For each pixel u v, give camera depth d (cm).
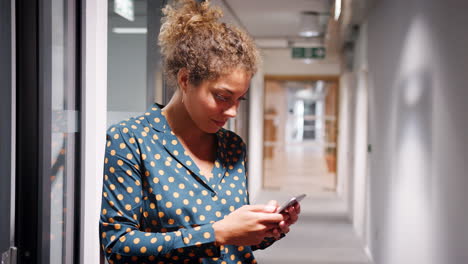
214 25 103
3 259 118
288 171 1113
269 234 104
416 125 315
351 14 550
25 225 120
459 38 222
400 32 370
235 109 106
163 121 111
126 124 107
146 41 240
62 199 137
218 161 115
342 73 934
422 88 300
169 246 99
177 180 107
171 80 109
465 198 212
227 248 113
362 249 553
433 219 270
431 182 275
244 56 102
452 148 233
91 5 148
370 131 532
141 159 105
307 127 1069
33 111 118
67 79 137
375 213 488
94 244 153
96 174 152
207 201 108
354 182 663
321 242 580
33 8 117
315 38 820
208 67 100
